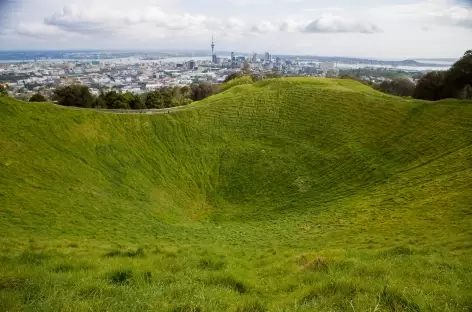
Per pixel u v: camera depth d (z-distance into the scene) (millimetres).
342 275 14391
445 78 93625
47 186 41344
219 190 58250
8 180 39469
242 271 17172
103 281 13242
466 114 55688
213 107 78812
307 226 39094
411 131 57812
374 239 28500
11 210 33094
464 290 12445
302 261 18688
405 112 63156
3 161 42781
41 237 27812
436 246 23281
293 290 13742
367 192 46625
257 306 11344
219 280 14664
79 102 86250
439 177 42656
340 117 69125
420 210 34156
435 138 53438
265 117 75062
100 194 44906
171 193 55844
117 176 52844
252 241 34062
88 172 49875
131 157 58969
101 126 61406
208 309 10906
